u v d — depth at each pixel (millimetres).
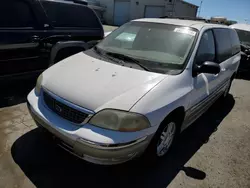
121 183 2357
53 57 4434
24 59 4031
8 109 3656
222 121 4148
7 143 2787
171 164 2732
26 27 3955
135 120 2002
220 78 3717
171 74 2486
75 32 4777
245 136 3652
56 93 2303
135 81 2289
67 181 2307
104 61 2742
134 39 3174
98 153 1965
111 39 3406
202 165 2789
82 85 2264
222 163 2875
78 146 2027
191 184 2447
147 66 2572
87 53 3117
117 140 1947
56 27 4438
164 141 2641
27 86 4637
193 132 3609
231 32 4535
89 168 2518
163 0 26625
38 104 2455
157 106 2158
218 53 3633
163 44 2928
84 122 2053
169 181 2455
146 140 2143
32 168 2424
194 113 3086
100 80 2305
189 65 2680
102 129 1988
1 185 2164
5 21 3695
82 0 5117
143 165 2637
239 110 4773
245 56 7445
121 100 2062
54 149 2758
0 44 3602
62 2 4574
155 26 3219
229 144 3354
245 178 2641
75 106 2117
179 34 2979
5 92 4277
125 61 2723
